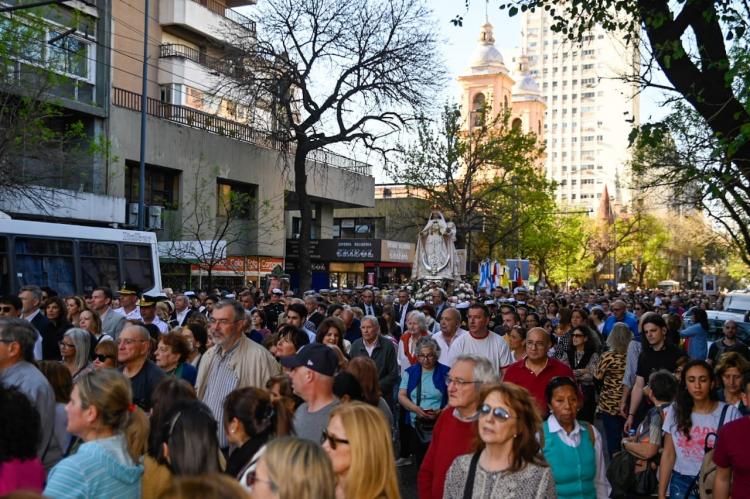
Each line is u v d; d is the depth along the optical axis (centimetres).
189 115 3625
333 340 926
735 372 711
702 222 4844
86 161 2970
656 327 907
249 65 3422
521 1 1151
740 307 2567
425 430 848
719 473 519
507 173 4791
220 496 225
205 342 902
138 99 3353
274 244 4088
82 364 754
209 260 3400
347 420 374
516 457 431
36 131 2302
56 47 2522
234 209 3528
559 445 530
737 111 953
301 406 577
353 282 4831
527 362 768
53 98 2677
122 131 3128
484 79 10750
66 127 2955
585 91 16050
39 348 912
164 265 3158
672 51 966
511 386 440
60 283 1725
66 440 568
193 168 3528
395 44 3422
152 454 434
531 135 4634
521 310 1605
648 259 8438
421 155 4550
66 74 2638
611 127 15788
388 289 3069
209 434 408
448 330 1002
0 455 362
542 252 6162
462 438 532
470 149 4631
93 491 385
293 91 3672
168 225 3375
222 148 3716
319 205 4912
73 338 748
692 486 620
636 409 915
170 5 3691
